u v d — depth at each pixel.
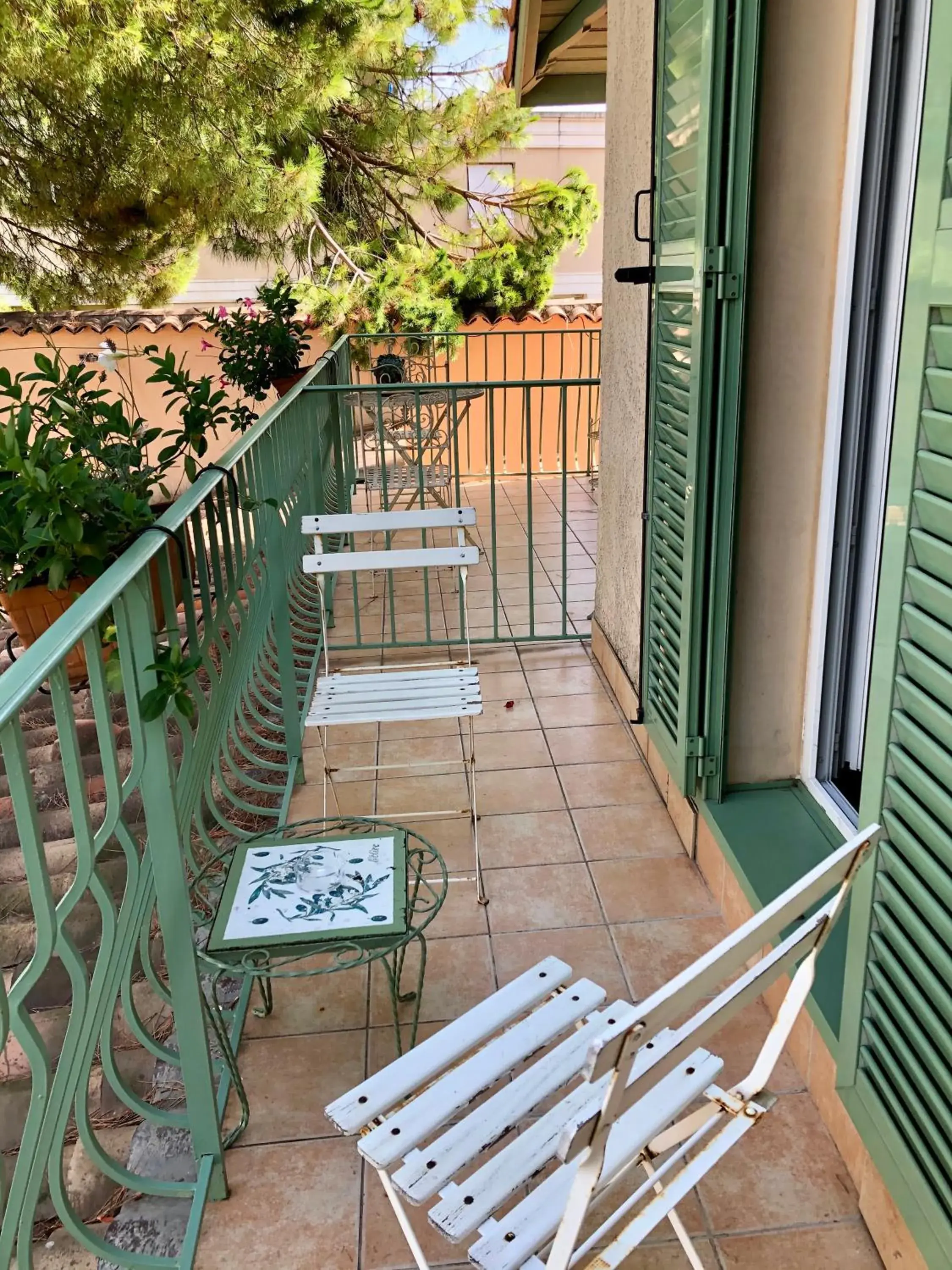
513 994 1.64
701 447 2.28
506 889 2.65
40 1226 1.83
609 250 3.51
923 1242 1.38
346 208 7.66
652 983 2.30
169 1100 2.08
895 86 2.01
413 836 2.13
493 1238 1.24
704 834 2.64
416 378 7.98
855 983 1.53
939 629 1.22
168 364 3.23
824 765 2.55
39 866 1.27
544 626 4.55
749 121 2.03
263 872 1.98
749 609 2.45
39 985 2.50
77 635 1.35
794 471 2.34
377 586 5.21
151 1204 1.85
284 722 3.24
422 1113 1.43
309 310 7.05
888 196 2.09
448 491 7.04
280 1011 2.28
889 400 2.17
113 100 5.20
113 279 6.69
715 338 2.20
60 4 4.80
